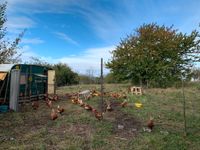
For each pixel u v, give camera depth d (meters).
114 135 9.47
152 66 31.55
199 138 9.32
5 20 21.55
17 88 14.11
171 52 32.22
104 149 8.05
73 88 31.17
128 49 32.94
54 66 42.47
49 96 19.44
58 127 10.42
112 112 13.75
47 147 8.04
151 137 9.21
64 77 42.62
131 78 33.41
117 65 33.19
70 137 9.05
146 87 31.47
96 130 9.97
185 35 33.34
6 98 14.96
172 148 8.20
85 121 11.34
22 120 11.62
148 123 10.37
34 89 18.42
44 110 14.41
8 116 12.50
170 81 31.89
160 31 33.41
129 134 9.64
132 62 32.06
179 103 17.91
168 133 9.78
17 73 14.18
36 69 18.72
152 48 32.38
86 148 8.07
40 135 9.23
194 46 33.28
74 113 13.30
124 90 26.98
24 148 7.86
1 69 15.41
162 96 21.67
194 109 15.55
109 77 44.69
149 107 15.66
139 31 33.81
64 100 19.02
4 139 8.76
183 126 11.00
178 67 32.97
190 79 34.19
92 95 20.75
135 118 12.36
